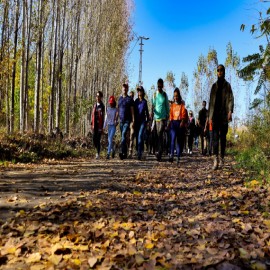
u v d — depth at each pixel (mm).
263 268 2727
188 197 5566
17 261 3025
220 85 8469
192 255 3074
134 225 3996
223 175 7602
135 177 7617
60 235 3617
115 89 37844
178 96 10711
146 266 2842
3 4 19469
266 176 6637
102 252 3182
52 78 23703
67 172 8500
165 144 15477
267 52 5445
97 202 5090
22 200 5121
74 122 28547
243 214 4352
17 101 40562
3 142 12289
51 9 24750
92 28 33656
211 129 8633
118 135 21234
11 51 18938
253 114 11984
